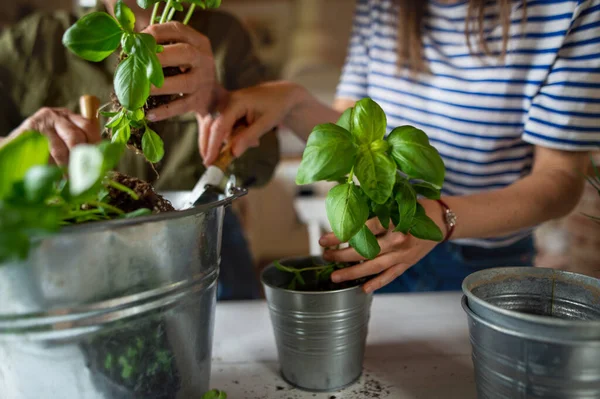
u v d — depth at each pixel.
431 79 0.91
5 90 0.91
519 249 0.96
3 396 0.34
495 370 0.36
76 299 0.30
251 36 1.10
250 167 1.01
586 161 0.71
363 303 0.47
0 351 0.32
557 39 0.71
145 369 0.35
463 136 0.88
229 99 0.68
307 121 0.87
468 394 0.47
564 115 0.68
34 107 0.93
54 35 0.92
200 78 0.54
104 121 0.79
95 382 0.33
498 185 0.91
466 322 0.63
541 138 0.71
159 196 0.42
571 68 0.68
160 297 0.34
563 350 0.31
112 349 0.33
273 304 0.47
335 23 2.78
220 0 0.47
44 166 0.25
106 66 0.92
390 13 0.95
